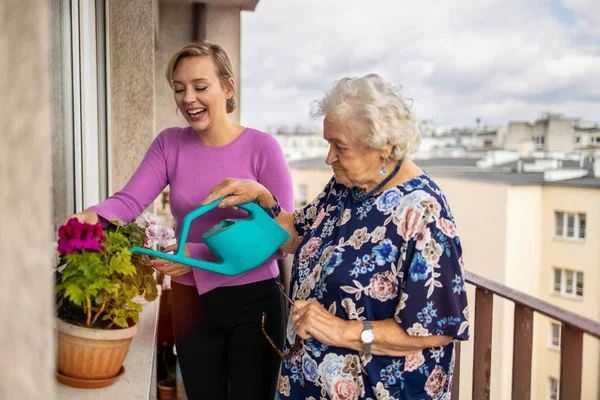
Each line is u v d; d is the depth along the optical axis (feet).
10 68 1.72
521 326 4.98
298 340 4.97
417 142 4.52
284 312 6.98
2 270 1.71
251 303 6.30
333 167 4.68
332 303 4.60
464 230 60.75
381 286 4.46
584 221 58.13
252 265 5.51
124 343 4.36
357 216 4.68
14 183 1.74
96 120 9.01
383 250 4.46
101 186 9.80
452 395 6.53
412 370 4.55
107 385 4.40
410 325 4.26
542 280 59.41
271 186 6.18
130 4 10.38
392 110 4.38
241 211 6.19
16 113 1.73
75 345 4.21
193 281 6.35
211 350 6.44
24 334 1.78
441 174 67.72
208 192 6.23
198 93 5.96
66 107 7.47
